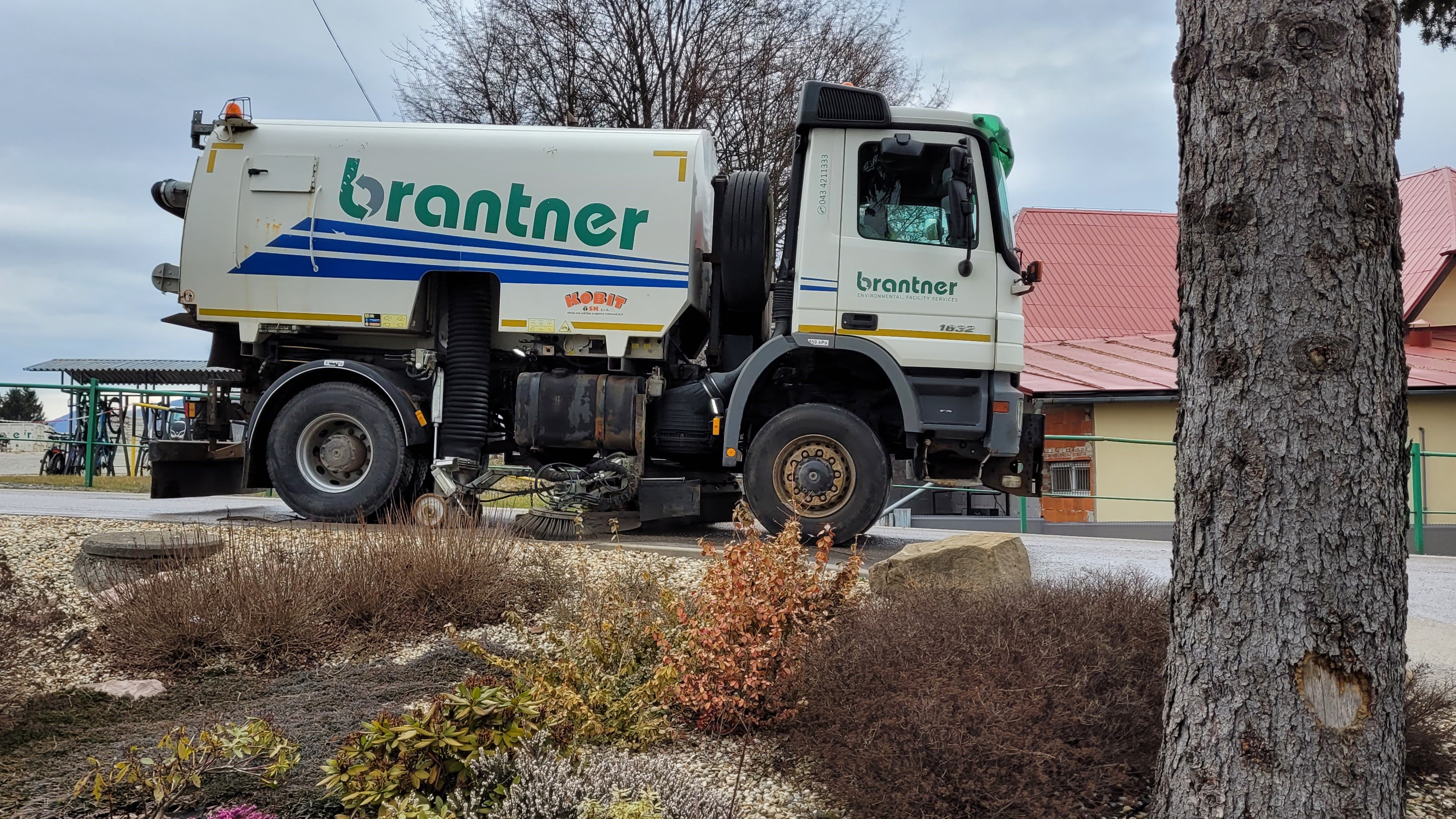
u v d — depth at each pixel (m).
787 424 8.15
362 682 4.66
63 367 18.73
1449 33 6.45
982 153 7.94
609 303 8.24
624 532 8.91
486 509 12.35
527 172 8.33
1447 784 3.71
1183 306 3.04
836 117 7.99
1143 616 4.03
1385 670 2.75
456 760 3.07
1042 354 21.25
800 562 4.46
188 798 3.23
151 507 11.05
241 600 5.13
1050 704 3.36
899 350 7.89
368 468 8.55
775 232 9.27
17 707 4.22
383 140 8.45
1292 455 2.78
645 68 19.33
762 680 3.89
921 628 3.80
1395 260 2.86
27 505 10.45
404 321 8.37
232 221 8.46
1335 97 2.82
